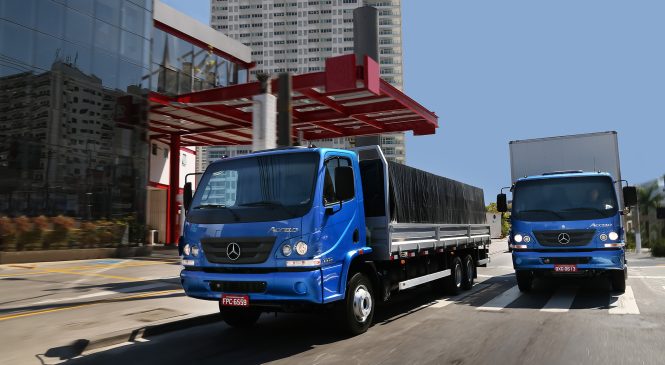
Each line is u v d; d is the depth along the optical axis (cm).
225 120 2773
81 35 2211
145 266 1741
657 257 2561
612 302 933
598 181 1024
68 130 2116
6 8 1919
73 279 1335
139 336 685
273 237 594
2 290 1116
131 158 2395
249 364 542
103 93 2292
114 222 2255
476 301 986
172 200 3219
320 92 2316
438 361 533
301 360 552
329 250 615
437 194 1045
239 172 668
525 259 1021
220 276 611
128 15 2467
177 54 3045
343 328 655
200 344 645
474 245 1243
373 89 2092
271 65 17275
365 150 791
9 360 560
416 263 902
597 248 973
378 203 762
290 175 639
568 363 517
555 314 816
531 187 1072
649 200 3862
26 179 1938
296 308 643
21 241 1827
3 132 1872
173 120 2900
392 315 836
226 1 17762
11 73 1919
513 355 553
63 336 659
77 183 2133
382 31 17262
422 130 2981
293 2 17400
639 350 566
